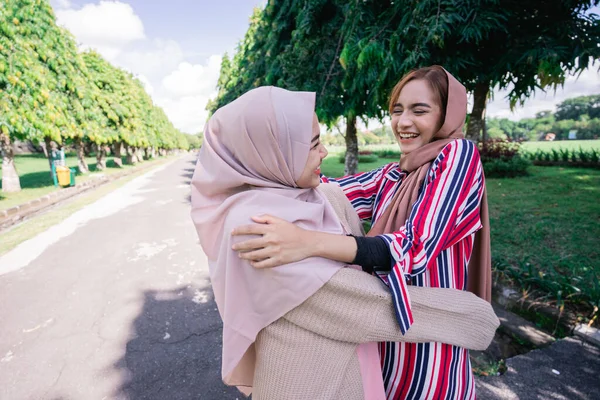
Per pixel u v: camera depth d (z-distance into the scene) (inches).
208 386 90.3
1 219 253.1
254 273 32.0
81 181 486.3
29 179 538.6
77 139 603.5
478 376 86.9
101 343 108.7
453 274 40.4
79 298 139.0
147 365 98.3
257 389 34.2
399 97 45.5
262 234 31.0
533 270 133.4
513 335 103.7
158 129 1314.0
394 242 34.0
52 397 86.8
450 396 39.4
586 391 80.0
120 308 130.7
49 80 386.9
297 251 31.2
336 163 719.1
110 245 208.2
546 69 119.4
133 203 354.9
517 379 85.0
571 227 185.2
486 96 186.7
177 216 289.0
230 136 36.3
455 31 127.0
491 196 283.7
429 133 43.4
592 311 102.9
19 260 183.3
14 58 331.3
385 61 139.0
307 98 36.4
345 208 47.3
